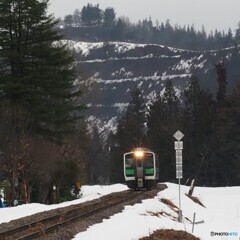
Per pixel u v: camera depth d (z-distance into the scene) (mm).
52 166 107812
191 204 116438
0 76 115500
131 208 78312
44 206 84125
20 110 106312
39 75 116188
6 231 50812
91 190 138875
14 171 97375
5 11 115438
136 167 130000
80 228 54312
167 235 56219
